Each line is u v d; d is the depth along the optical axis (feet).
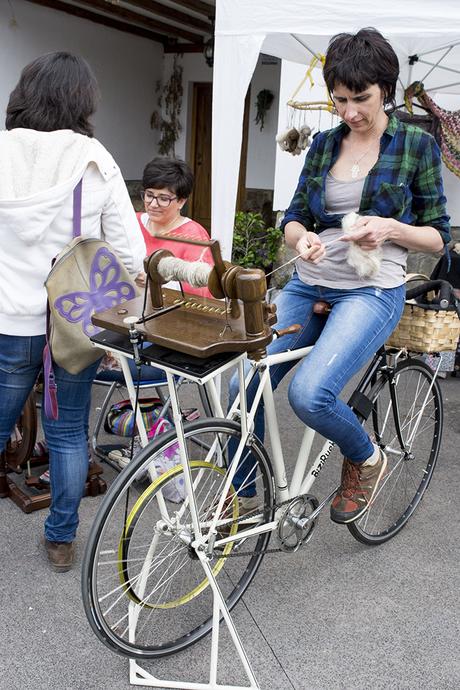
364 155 6.79
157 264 5.28
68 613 6.79
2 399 6.81
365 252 6.36
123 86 29.84
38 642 6.39
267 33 9.92
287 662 6.31
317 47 13.39
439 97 16.65
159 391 9.52
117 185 6.45
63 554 7.30
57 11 25.76
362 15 9.31
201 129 32.37
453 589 7.47
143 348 5.34
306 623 6.84
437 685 6.10
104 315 5.53
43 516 8.39
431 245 6.74
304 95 18.39
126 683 5.98
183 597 6.49
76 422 6.91
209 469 6.21
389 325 6.86
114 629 6.00
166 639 6.51
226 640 6.57
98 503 8.73
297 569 7.70
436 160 6.76
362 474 7.23
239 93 10.30
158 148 32.73
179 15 26.58
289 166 19.20
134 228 6.68
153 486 5.76
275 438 6.64
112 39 28.63
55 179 6.01
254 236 21.25
